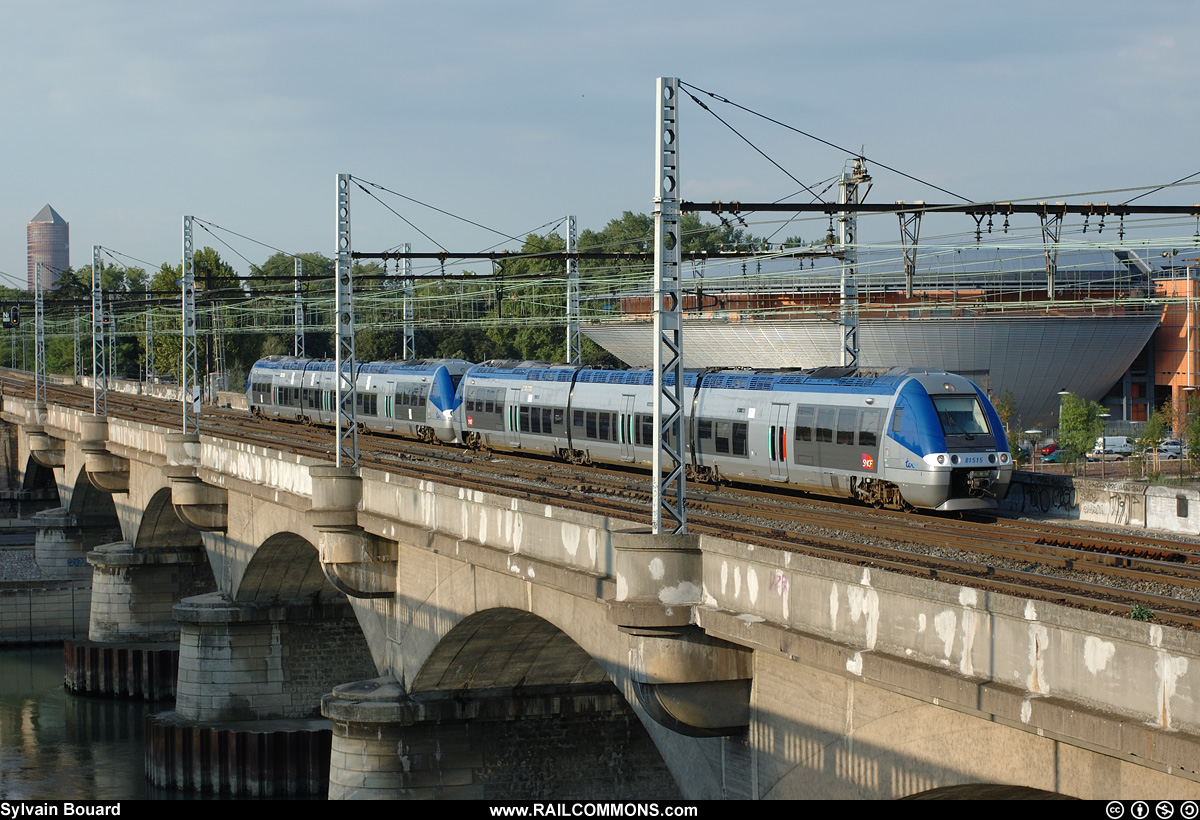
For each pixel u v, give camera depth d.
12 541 118.81
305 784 60.34
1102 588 22.80
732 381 50.06
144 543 83.50
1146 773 16.02
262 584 61.56
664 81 25.08
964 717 18.69
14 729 74.00
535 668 41.28
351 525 41.69
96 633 85.06
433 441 77.12
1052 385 112.19
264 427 89.56
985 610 17.47
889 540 30.78
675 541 24.03
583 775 42.44
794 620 21.33
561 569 28.05
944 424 39.47
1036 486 40.38
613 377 58.97
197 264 164.38
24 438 126.44
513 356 153.88
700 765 25.86
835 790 21.53
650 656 24.14
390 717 40.72
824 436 43.56
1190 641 14.63
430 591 38.78
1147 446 96.94
